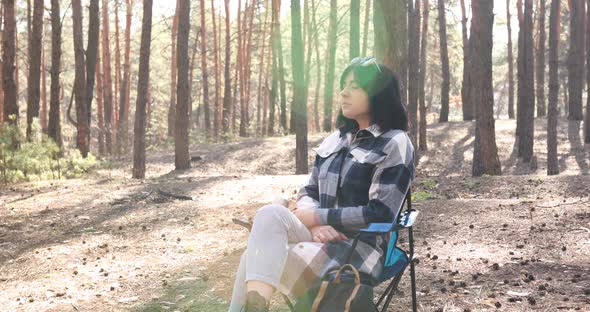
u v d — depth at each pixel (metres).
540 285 4.76
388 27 9.73
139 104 17.47
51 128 19.95
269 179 13.65
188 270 5.80
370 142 2.95
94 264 6.32
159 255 6.60
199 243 7.13
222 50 42.59
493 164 14.52
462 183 11.98
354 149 2.97
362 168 2.90
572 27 28.19
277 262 2.61
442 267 5.54
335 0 32.62
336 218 2.79
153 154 25.16
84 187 12.73
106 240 7.55
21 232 8.39
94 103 51.22
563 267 5.35
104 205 10.38
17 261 6.64
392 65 9.73
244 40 38.09
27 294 5.31
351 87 2.99
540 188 11.05
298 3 17.91
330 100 32.41
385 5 9.70
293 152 24.36
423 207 8.66
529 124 21.56
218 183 12.97
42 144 15.48
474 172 14.80
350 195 2.93
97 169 19.42
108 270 6.02
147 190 11.89
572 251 5.95
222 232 7.73
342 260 2.75
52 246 7.30
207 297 4.89
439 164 22.02
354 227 2.81
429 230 7.28
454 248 6.31
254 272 2.59
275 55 36.12
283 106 36.34
